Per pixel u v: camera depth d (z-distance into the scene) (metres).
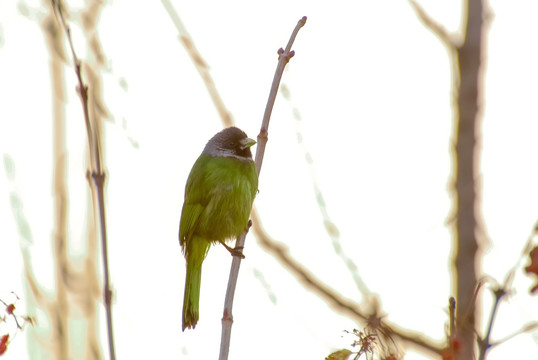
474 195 16.69
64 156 11.08
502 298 6.46
